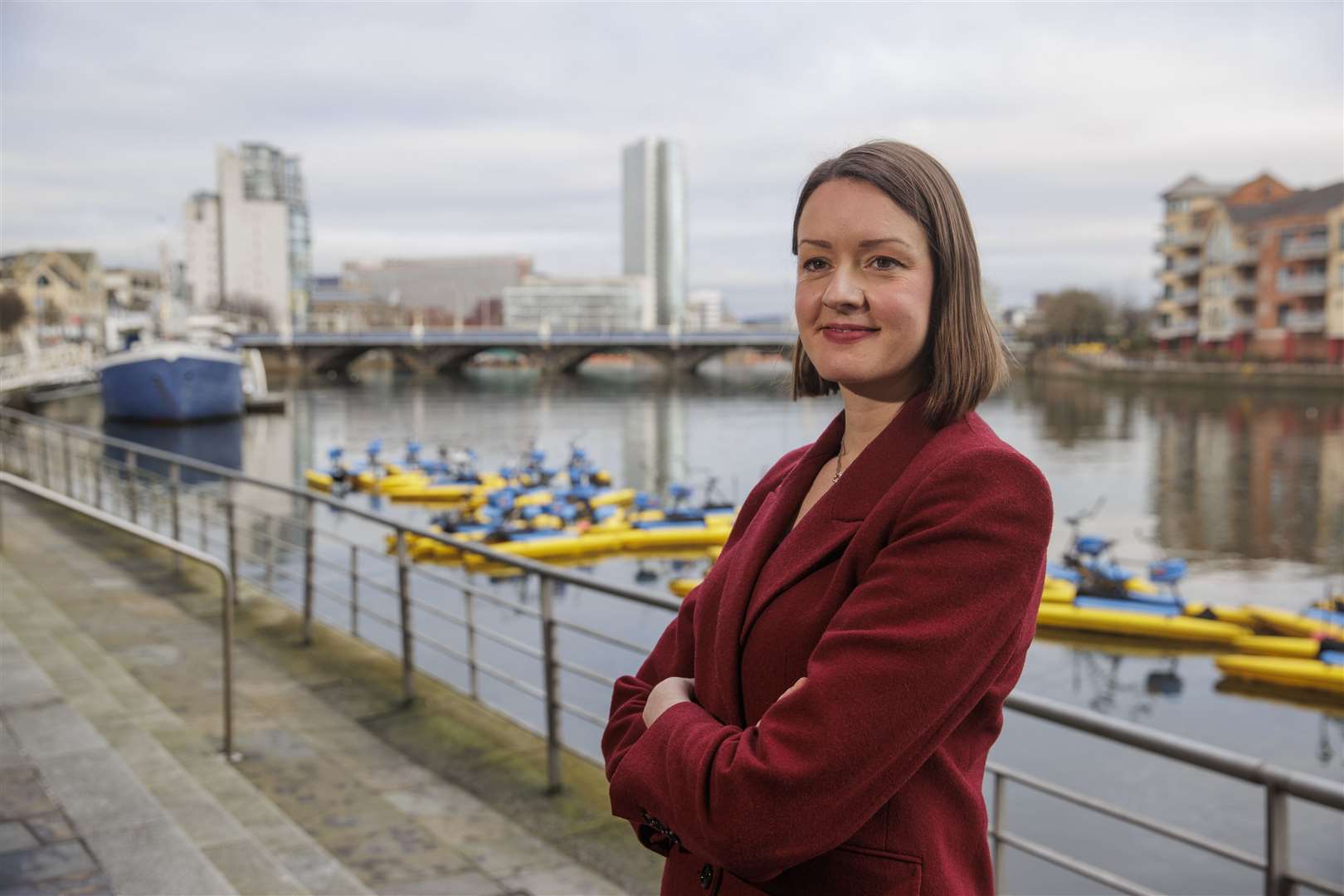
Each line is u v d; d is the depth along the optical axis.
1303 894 7.85
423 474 37.75
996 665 1.00
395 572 19.81
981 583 0.97
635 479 38.16
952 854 1.05
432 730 5.40
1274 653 15.56
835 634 1.01
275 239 193.38
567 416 62.59
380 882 3.68
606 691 12.75
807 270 1.17
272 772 4.74
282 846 3.79
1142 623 16.39
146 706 5.41
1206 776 10.62
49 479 14.40
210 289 192.12
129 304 139.75
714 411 67.25
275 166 199.62
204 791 4.12
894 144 1.15
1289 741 12.83
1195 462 40.09
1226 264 81.12
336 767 4.84
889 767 0.98
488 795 4.60
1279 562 23.81
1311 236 71.75
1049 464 39.88
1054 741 11.66
